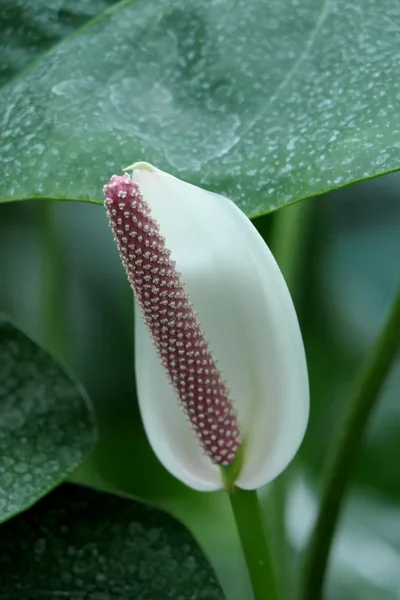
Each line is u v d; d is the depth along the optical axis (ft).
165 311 1.32
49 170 1.39
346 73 1.40
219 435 1.37
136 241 1.30
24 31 1.46
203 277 1.36
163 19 1.45
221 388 1.36
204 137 1.40
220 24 1.44
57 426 1.47
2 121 1.43
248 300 1.35
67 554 1.50
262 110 1.40
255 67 1.42
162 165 1.38
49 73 1.44
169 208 1.34
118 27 1.45
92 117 1.42
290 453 1.38
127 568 1.49
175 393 1.37
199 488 1.42
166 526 1.50
